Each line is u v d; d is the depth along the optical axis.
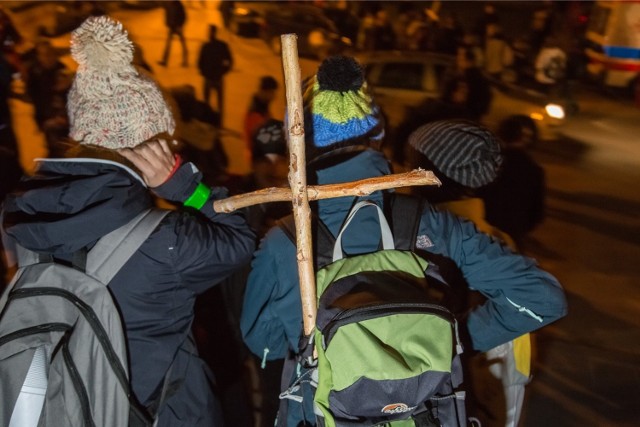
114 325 1.93
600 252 7.12
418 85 10.53
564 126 12.50
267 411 2.94
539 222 3.54
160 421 2.09
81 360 1.89
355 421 1.90
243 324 2.27
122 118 2.01
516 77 13.38
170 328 2.06
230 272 2.14
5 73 7.45
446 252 2.19
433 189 2.66
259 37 19.52
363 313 1.86
